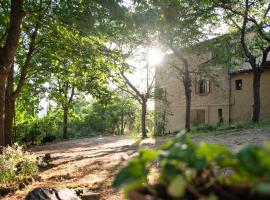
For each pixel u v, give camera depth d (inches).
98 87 736.3
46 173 382.3
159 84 1157.7
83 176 354.6
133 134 1327.5
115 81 595.2
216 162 43.3
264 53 805.9
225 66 946.1
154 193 45.4
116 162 432.5
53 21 471.8
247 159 36.4
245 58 904.9
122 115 1738.4
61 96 953.5
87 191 284.8
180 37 836.6
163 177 46.2
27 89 870.4
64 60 642.8
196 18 709.9
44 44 625.3
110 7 408.8
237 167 41.6
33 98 960.3
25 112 1114.1
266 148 36.4
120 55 517.0
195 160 41.8
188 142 46.7
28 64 651.5
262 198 37.7
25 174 360.8
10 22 452.4
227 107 1125.7
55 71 685.9
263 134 550.6
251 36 996.6
